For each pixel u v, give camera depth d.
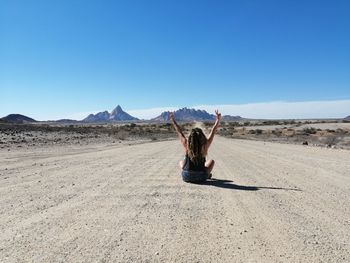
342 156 10.12
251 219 3.20
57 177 5.64
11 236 2.70
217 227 2.95
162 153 10.98
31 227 2.92
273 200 4.02
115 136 25.94
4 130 21.05
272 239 2.65
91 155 10.06
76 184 4.98
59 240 2.61
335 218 3.26
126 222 3.08
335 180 5.56
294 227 2.96
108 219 3.16
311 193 4.46
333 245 2.53
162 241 2.59
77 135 23.11
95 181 5.25
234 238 2.67
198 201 3.93
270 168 7.07
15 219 3.16
